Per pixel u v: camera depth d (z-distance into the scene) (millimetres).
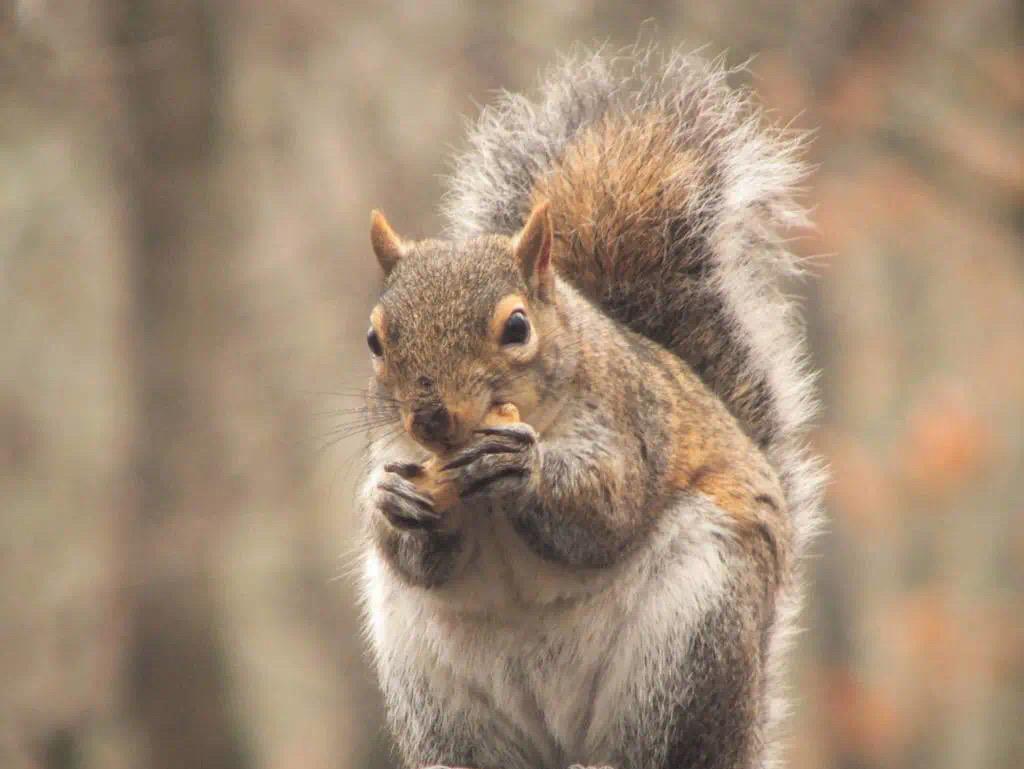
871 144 16438
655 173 10359
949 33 16469
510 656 8883
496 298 8359
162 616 15445
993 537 20703
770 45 16016
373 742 17797
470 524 8562
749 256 10469
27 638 15805
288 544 16500
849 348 20031
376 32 17188
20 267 19156
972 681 19594
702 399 9367
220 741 15562
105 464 18156
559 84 11047
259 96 16969
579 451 8555
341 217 17000
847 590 18344
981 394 21859
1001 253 21859
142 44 15367
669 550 8867
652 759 8836
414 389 8234
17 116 16797
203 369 15578
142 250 15703
